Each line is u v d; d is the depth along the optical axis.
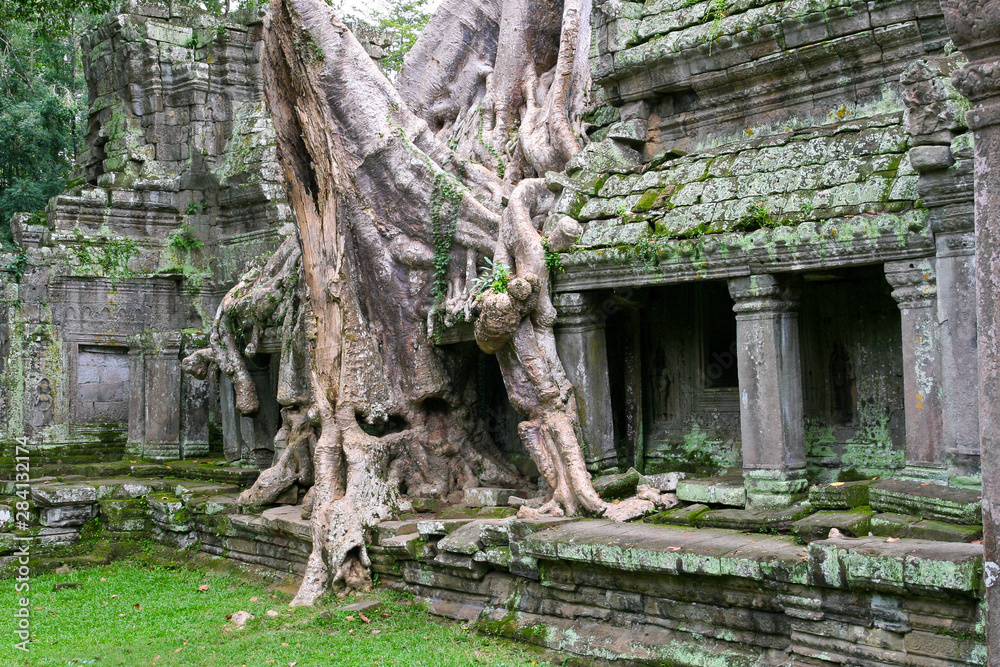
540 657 7.81
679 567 7.09
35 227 18.22
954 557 5.84
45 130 24.77
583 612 7.96
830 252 7.55
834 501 7.56
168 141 18.86
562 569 8.07
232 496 12.80
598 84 10.16
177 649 8.51
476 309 9.58
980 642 5.81
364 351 10.76
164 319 18.39
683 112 9.66
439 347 10.95
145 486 14.06
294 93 10.88
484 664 7.61
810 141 8.16
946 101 6.72
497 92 12.58
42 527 13.55
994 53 4.95
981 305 4.99
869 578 6.12
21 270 17.11
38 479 15.26
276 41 10.75
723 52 8.93
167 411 16.36
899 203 7.25
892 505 7.06
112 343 17.83
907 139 7.52
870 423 8.51
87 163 19.78
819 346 8.90
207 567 12.08
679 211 8.70
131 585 11.39
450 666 7.54
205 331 16.75
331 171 10.65
